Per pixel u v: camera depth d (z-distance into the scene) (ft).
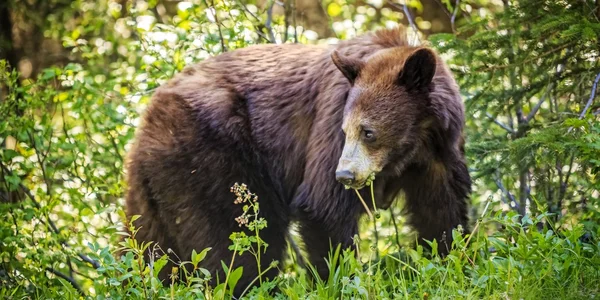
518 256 31.07
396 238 37.65
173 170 38.27
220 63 40.11
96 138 54.39
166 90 39.83
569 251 31.37
